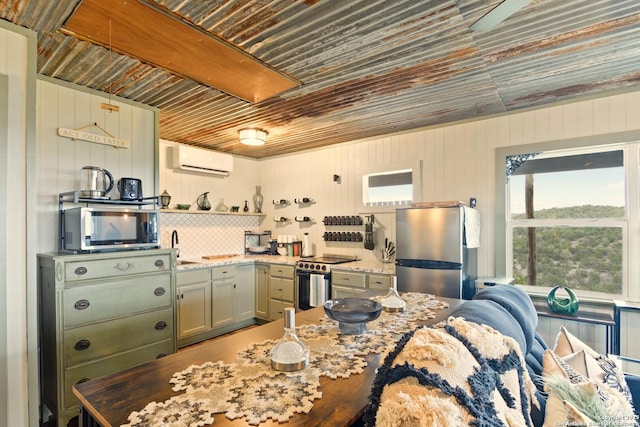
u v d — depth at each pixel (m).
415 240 3.33
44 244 2.58
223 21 1.90
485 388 0.80
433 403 0.69
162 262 2.89
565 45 2.16
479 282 3.23
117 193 2.98
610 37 2.06
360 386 1.07
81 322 2.40
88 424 0.98
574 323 3.01
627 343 2.82
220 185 5.08
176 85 2.76
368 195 4.51
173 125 3.83
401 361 0.83
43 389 2.46
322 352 1.34
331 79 2.65
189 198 4.67
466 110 3.40
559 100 3.13
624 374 1.61
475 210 3.45
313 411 0.93
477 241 3.47
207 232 4.85
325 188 4.85
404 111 3.41
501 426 0.75
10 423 2.02
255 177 5.62
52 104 2.63
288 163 5.28
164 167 4.42
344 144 4.66
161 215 4.32
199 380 1.11
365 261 4.34
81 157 2.79
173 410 0.93
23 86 2.04
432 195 3.88
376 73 2.55
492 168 3.52
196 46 2.16
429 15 1.85
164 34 2.03
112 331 2.55
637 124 2.83
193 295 3.87
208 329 4.02
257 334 1.59
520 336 1.37
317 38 2.07
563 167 3.25
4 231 2.01
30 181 2.09
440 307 2.02
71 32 2.01
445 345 0.87
